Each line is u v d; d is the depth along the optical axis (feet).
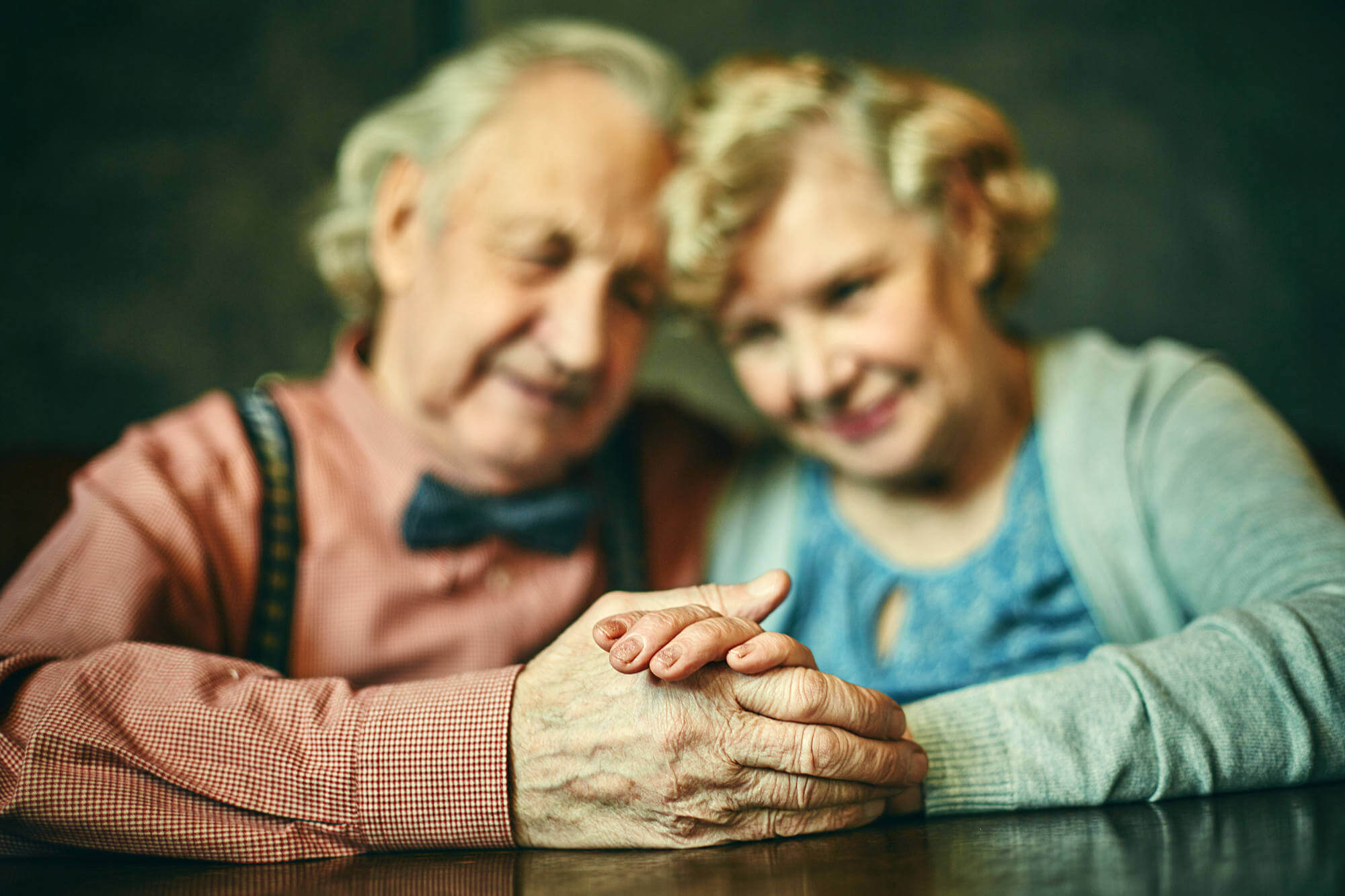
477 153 3.98
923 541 4.20
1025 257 4.17
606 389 4.07
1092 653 3.24
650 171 4.06
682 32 6.31
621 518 4.34
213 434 4.00
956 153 3.94
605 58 4.18
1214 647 3.17
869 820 3.03
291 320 5.85
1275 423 3.87
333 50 5.98
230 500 3.90
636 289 4.08
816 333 3.92
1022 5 6.28
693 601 3.10
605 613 3.10
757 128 3.88
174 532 3.73
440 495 4.02
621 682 2.98
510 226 3.90
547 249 3.92
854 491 4.29
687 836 2.94
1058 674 3.17
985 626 4.04
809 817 2.98
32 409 5.44
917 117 3.94
